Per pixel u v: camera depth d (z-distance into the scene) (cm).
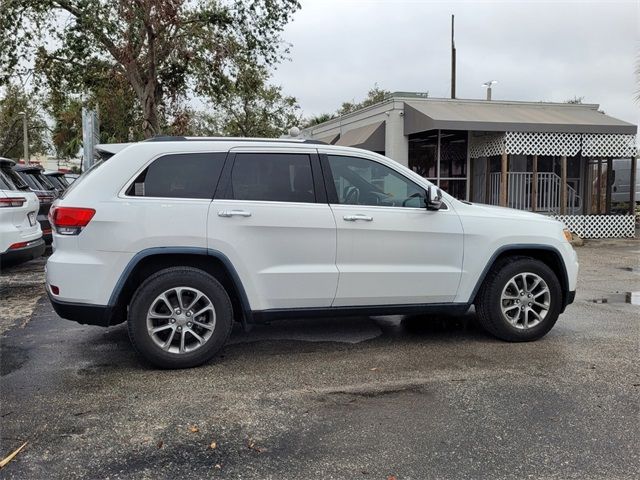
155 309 487
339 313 531
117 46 1673
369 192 540
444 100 1717
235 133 3272
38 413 403
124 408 412
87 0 1577
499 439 367
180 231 483
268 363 512
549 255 589
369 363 512
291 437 369
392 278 533
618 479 320
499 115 1630
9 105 2384
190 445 358
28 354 536
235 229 493
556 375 480
